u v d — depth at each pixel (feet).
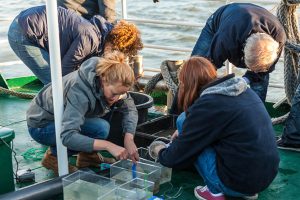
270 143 10.51
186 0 40.55
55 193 11.21
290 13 14.84
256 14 12.92
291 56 15.07
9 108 17.75
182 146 10.65
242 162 10.38
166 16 38.09
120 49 12.36
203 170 10.94
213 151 10.81
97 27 13.58
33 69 15.14
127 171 11.50
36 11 14.62
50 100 11.76
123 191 10.78
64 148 11.51
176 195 11.63
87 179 11.12
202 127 10.38
